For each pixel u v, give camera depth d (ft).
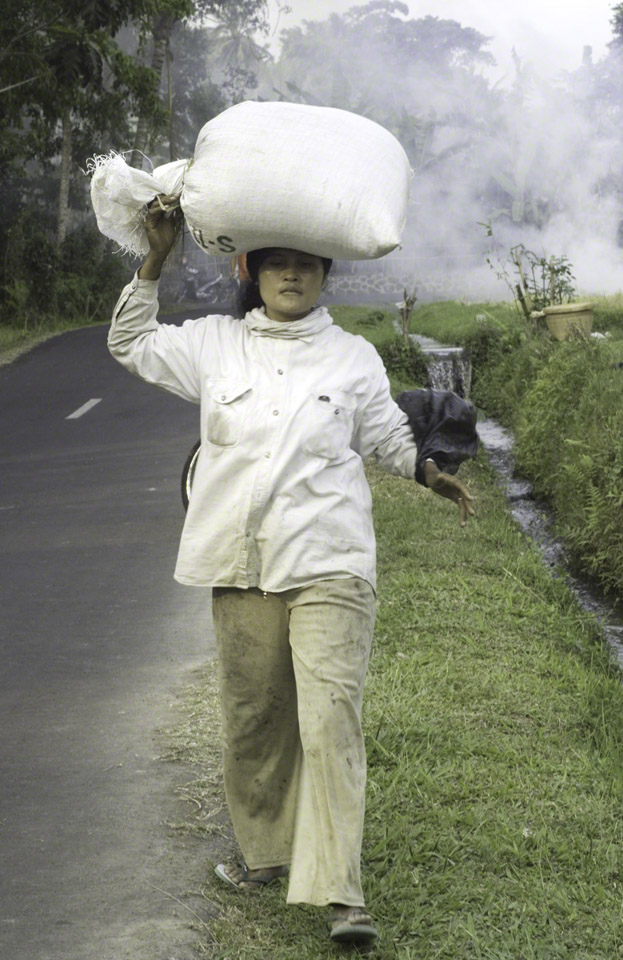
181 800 12.59
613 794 13.15
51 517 28.30
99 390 52.31
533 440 36.29
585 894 10.86
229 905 10.44
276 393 9.64
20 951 9.77
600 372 36.45
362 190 9.35
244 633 9.89
